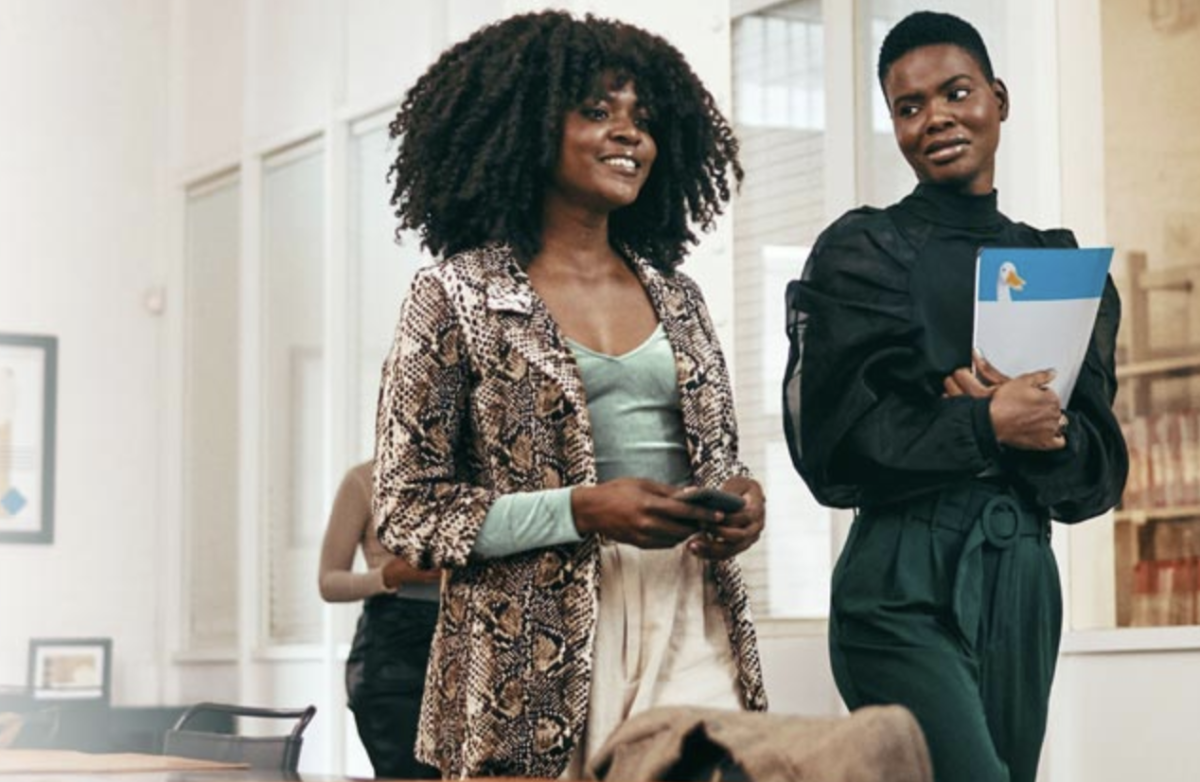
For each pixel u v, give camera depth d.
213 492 10.35
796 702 5.66
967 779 3.31
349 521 5.49
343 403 9.15
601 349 2.87
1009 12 5.35
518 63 2.96
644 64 2.98
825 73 5.98
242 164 10.09
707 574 2.89
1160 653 5.18
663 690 2.80
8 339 10.43
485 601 2.76
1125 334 5.30
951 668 3.34
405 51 8.78
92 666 10.22
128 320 10.73
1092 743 5.13
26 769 2.47
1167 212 5.35
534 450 2.78
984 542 3.38
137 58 10.85
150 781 2.16
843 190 5.90
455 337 2.80
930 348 3.41
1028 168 5.28
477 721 2.74
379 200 9.05
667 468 2.87
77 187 10.69
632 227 3.14
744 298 6.25
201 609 10.39
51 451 10.47
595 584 2.75
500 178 2.95
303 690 9.31
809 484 3.54
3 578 10.33
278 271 9.88
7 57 10.58
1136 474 5.27
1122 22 5.34
